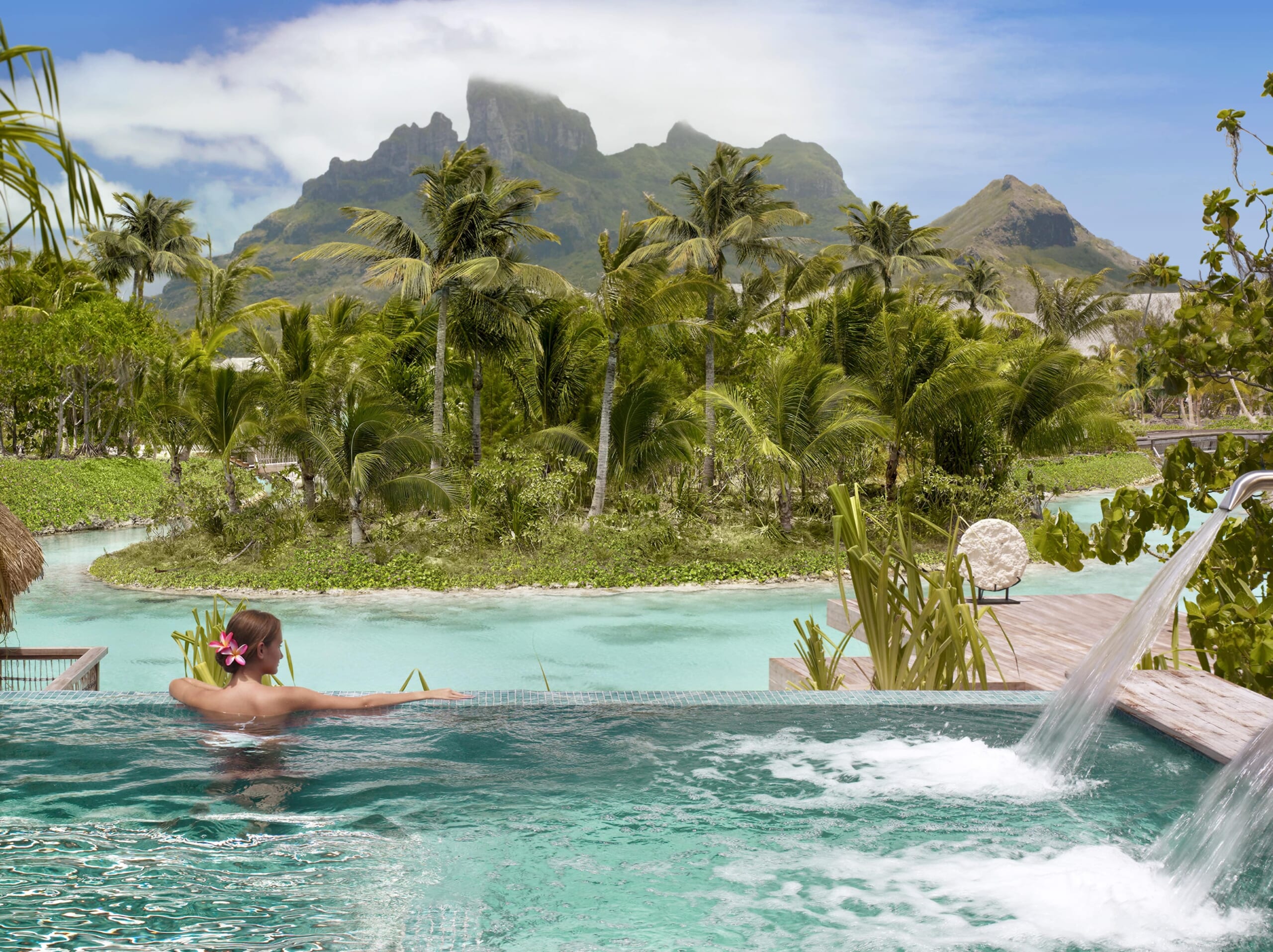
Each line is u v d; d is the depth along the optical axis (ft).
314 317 90.02
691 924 9.44
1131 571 58.08
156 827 11.61
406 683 17.44
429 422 82.28
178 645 38.32
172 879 10.21
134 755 14.03
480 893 10.00
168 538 64.90
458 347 79.10
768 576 57.57
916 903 9.95
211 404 63.82
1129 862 10.85
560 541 59.88
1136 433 148.36
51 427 112.16
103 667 35.17
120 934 8.97
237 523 61.36
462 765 13.84
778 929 9.30
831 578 57.93
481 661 36.91
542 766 13.88
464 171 71.72
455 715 15.92
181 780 13.14
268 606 48.85
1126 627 14.01
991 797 12.85
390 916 9.44
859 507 18.93
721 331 70.85
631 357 82.69
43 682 23.39
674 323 71.36
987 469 76.38
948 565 18.74
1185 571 12.63
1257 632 17.85
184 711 15.92
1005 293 196.03
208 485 64.03
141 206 145.07
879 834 11.71
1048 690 19.30
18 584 24.44
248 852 10.98
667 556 60.18
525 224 74.38
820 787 13.15
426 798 12.65
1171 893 10.03
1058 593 47.47
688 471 76.38
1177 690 16.61
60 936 8.89
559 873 10.55
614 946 8.96
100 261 140.77
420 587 53.98
